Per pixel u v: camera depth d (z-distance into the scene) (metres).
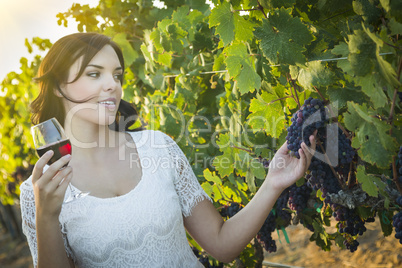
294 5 2.00
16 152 7.78
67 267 1.67
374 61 1.50
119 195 1.91
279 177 1.82
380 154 1.60
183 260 1.93
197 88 3.23
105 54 1.85
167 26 3.16
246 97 2.75
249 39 2.06
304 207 2.40
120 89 1.91
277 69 2.08
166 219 1.88
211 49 3.22
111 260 1.83
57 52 1.85
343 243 2.63
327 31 2.02
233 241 1.92
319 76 1.79
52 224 1.59
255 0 1.96
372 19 1.61
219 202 2.78
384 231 2.39
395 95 1.55
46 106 1.97
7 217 10.05
